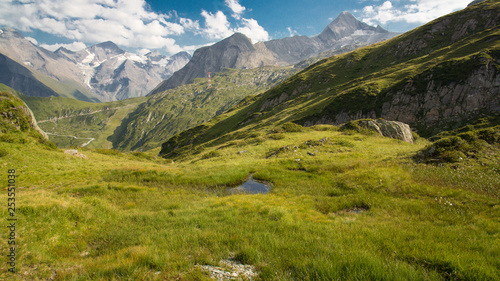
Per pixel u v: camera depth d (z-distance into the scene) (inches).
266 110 6486.2
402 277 227.0
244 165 1134.4
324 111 4207.7
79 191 810.8
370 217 483.2
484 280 225.3
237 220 458.9
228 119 7421.3
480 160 653.3
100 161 1838.1
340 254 278.4
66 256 353.4
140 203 693.9
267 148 1651.1
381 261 260.4
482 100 3176.7
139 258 291.9
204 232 394.0
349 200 601.6
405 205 531.2
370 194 629.0
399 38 6850.4
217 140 4707.2
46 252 352.8
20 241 348.8
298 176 912.9
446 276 241.9
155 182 968.3
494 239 329.1
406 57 5846.5
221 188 870.4
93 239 422.9
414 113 3617.1
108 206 585.3
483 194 520.4
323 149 1318.9
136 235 418.6
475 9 5767.7
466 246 306.5
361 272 235.1
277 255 291.6
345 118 3996.1
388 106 3818.9
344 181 766.5
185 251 319.9
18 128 1702.8
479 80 3260.3
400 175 708.7
